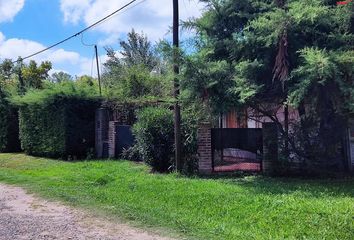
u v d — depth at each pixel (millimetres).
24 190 12109
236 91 10922
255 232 7367
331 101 10734
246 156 13742
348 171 12695
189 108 12766
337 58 9898
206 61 11812
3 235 7387
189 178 12602
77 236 7266
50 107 20312
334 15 11102
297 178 12227
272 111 12547
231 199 9289
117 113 20203
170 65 11812
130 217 8508
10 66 34906
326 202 8430
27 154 22422
